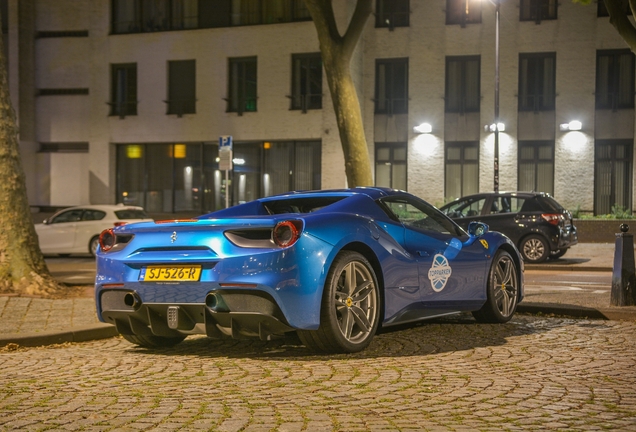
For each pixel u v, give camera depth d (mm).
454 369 5668
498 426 4078
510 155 29484
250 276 5816
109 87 32469
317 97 30219
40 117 33344
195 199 31938
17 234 11258
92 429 4109
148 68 32031
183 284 6043
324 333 6102
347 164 16969
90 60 32594
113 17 32531
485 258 7914
